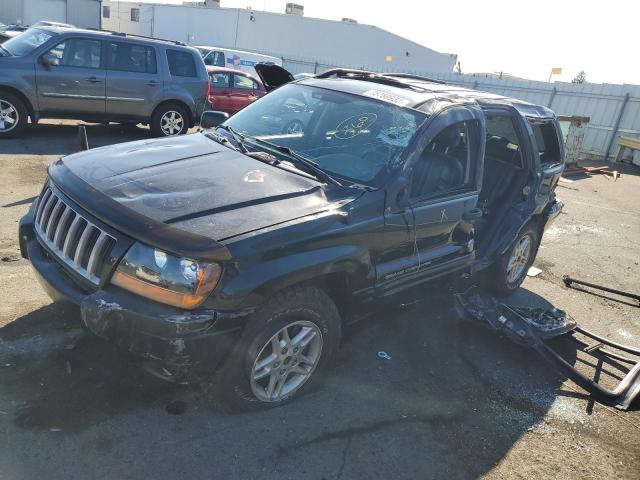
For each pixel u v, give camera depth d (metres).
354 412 3.14
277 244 2.59
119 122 10.07
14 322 3.42
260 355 2.81
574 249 7.31
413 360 3.83
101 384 2.97
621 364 4.31
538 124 5.11
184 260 2.38
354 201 3.03
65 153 8.55
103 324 2.41
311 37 33.75
